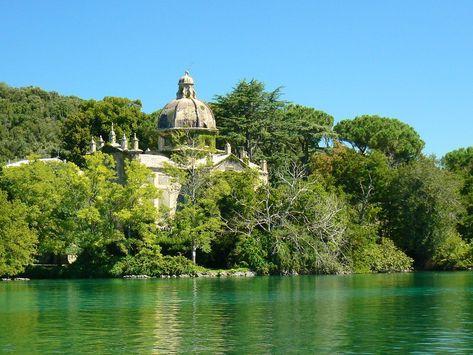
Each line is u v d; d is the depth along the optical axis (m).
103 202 90.31
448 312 47.22
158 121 118.31
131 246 91.81
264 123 127.31
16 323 42.84
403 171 108.94
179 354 32.12
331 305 51.84
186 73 120.44
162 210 93.12
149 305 52.47
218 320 43.41
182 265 88.31
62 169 97.00
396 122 149.00
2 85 190.75
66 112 188.00
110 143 109.19
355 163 115.50
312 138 136.75
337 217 96.06
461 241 107.50
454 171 130.25
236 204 94.31
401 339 35.97
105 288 69.56
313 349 33.25
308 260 91.56
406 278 84.50
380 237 107.06
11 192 92.75
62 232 90.62
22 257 84.31
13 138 169.50
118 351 32.97
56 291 66.31
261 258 90.69
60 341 35.91
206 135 111.00
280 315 45.78
